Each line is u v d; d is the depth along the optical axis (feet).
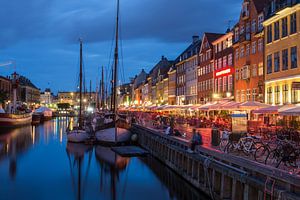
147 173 94.43
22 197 71.15
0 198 70.44
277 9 125.70
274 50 131.23
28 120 288.51
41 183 82.84
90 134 159.63
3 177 88.84
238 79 169.48
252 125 100.63
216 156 66.18
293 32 118.83
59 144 155.02
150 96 403.34
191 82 255.70
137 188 78.48
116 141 146.92
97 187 79.41
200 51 235.40
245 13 161.99
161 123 165.58
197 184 72.28
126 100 510.99
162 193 73.82
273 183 43.78
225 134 80.84
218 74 199.52
